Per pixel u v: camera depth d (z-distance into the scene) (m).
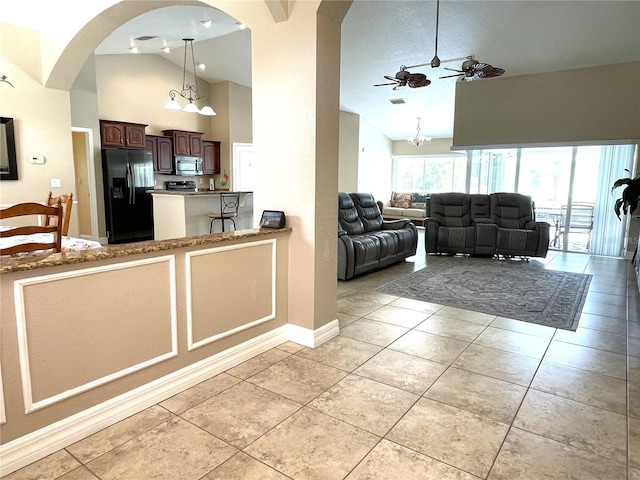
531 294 4.52
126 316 2.10
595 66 6.25
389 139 12.44
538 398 2.34
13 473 1.71
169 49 7.78
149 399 2.23
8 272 1.64
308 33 2.75
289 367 2.71
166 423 2.07
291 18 2.80
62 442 1.87
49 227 2.55
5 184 4.82
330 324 3.21
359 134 10.55
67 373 1.89
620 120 6.14
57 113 5.14
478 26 5.45
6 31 4.65
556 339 3.23
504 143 7.09
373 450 1.87
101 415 2.03
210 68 8.80
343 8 2.82
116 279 2.04
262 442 1.92
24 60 4.79
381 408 2.22
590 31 5.28
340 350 2.99
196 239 2.45
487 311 3.92
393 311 3.90
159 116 8.63
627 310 3.97
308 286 3.02
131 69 8.06
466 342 3.16
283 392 2.39
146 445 1.90
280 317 3.10
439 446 1.91
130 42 6.73
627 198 5.18
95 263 1.94
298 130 2.90
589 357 2.91
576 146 6.61
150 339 2.23
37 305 1.76
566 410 2.22
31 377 1.76
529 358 2.88
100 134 7.19
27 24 4.71
